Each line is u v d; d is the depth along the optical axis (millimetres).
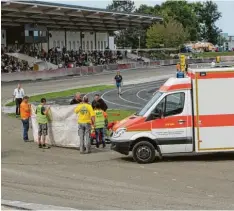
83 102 15695
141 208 8391
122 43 130375
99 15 71812
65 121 16859
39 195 9531
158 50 98125
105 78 57031
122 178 11406
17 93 26344
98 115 16719
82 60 70625
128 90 44250
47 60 63469
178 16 136875
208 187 10258
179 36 106312
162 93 13914
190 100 13758
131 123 13789
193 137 13773
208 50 117312
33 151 15992
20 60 57906
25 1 52375
